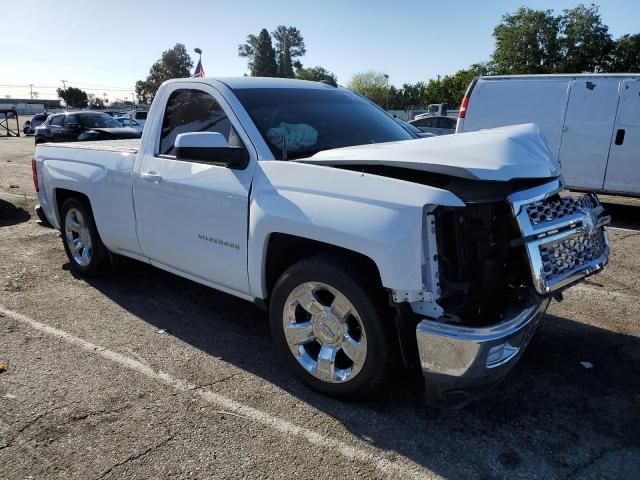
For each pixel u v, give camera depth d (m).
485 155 2.80
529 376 3.49
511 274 2.98
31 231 7.45
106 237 4.80
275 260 3.43
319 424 2.98
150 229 4.23
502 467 2.64
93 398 3.22
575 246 3.05
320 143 3.67
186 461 2.68
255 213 3.29
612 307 4.64
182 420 3.01
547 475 2.58
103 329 4.21
